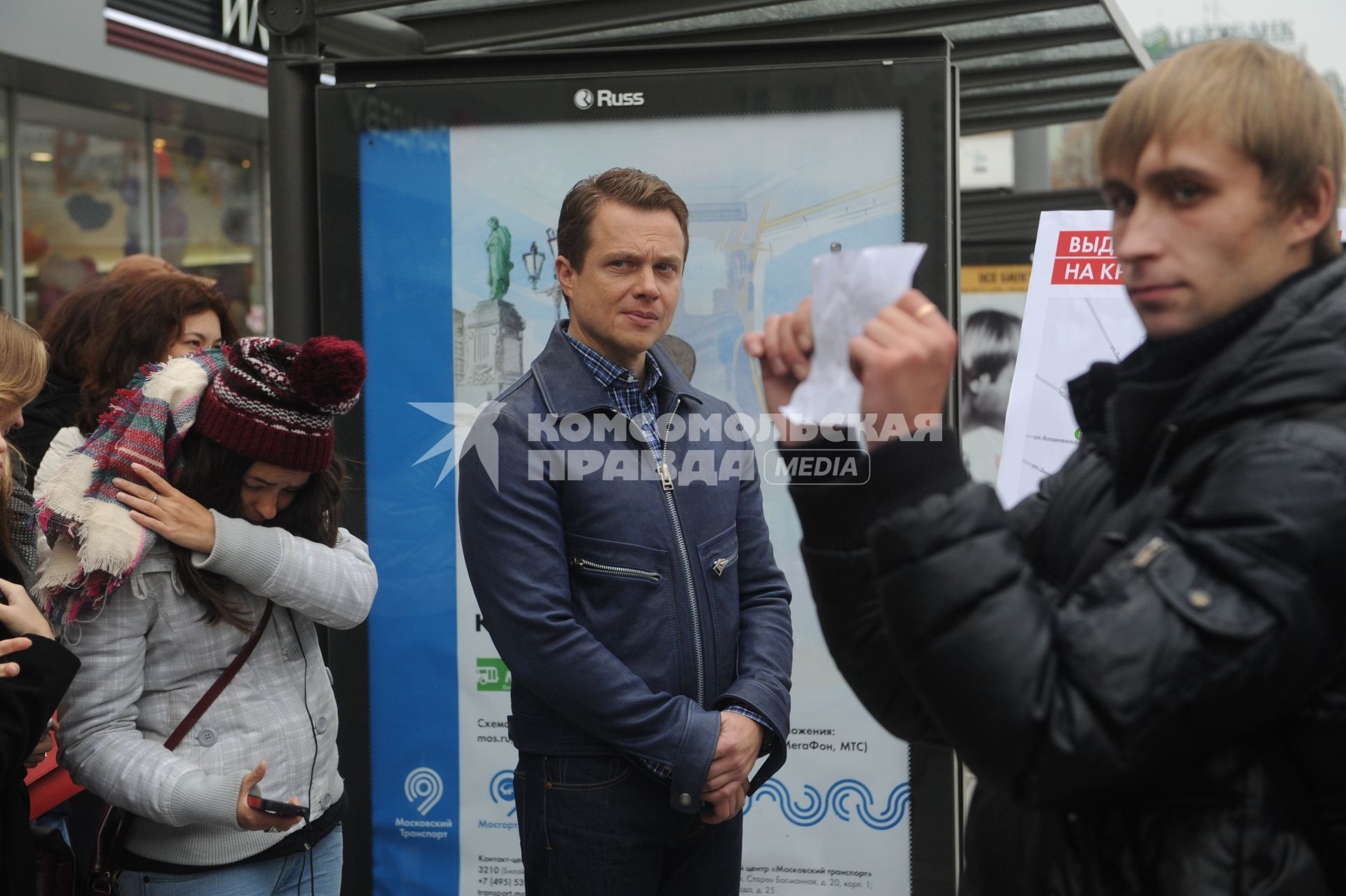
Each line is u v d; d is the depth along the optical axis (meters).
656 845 2.30
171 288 2.96
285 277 3.07
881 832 2.92
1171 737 1.04
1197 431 1.15
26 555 2.21
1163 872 1.12
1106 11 3.95
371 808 3.04
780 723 2.35
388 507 2.99
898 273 1.22
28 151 7.96
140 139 8.80
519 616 2.23
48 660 2.01
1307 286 1.13
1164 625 1.04
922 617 1.12
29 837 2.09
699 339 2.88
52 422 3.25
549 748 2.30
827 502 1.25
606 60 2.93
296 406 2.21
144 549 2.11
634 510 2.29
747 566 2.53
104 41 7.57
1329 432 1.06
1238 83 1.09
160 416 2.21
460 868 3.03
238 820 2.08
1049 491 1.41
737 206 2.85
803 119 2.82
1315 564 1.02
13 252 7.86
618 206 2.33
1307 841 1.10
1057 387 2.74
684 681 2.30
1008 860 1.28
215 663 2.24
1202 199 1.11
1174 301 1.14
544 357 2.40
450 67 2.97
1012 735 1.08
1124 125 1.15
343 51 3.58
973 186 14.87
